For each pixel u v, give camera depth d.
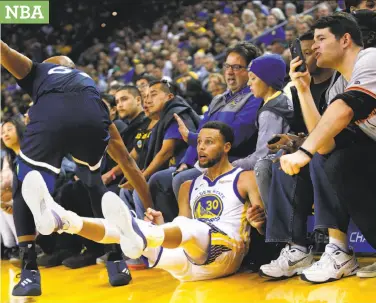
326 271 7.29
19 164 7.63
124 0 39.16
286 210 7.77
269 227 7.80
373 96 6.44
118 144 8.47
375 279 7.27
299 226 7.79
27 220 7.67
